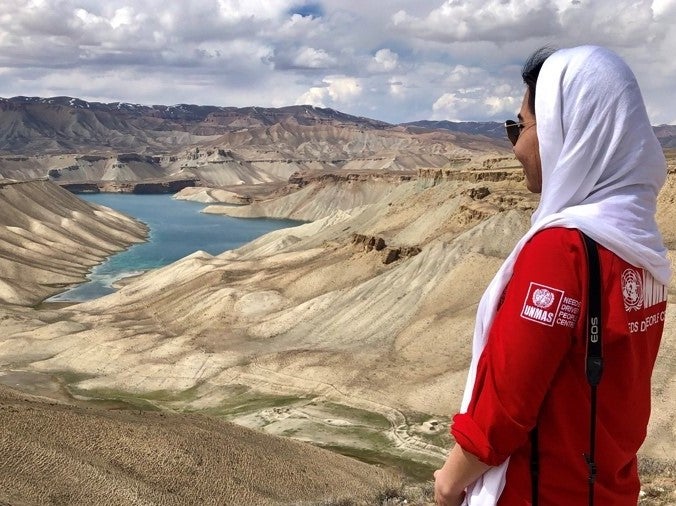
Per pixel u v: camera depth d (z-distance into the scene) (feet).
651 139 9.72
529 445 9.37
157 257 435.12
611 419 9.26
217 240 516.32
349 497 72.38
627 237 9.12
